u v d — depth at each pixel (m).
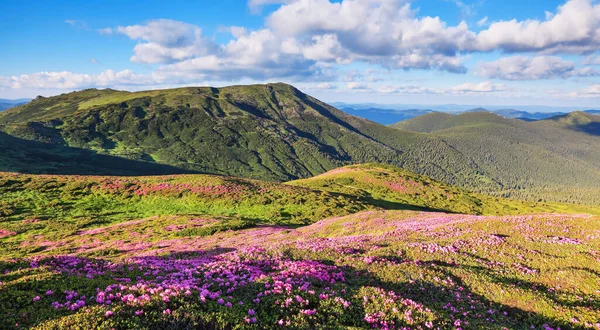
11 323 9.82
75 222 51.75
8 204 56.62
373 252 22.44
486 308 14.32
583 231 25.30
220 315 11.06
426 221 37.78
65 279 14.00
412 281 16.41
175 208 64.06
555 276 17.47
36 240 42.12
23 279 13.46
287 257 20.84
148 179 78.50
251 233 42.84
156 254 28.42
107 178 76.75
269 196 72.88
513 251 22.02
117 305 11.33
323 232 40.97
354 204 77.38
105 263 19.08
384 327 11.68
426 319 12.41
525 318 13.61
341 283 16.03
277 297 13.01
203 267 18.42
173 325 10.29
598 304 14.35
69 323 9.84
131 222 51.62
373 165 190.50
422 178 163.75
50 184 67.88
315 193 81.50
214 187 73.81
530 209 143.88
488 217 34.59
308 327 11.01
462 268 18.86
